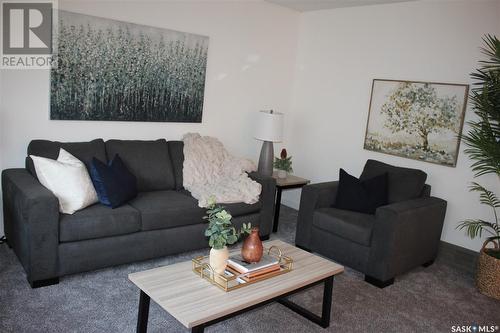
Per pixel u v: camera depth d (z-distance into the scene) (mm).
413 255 3699
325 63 5242
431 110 4324
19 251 3084
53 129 3719
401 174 4066
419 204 3711
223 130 4961
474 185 4074
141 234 3311
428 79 4355
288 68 5477
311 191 3967
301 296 3209
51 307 2701
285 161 4875
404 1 4480
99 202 3299
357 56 4926
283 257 2838
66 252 2963
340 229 3707
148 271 2438
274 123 4559
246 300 2223
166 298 2168
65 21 3578
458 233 4223
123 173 3467
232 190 3865
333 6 4977
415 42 4438
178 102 4445
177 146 4219
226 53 4773
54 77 3613
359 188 3992
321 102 5312
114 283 3088
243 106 5090
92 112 3873
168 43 4234
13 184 3082
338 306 3109
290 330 2740
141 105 4168
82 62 3729
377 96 4750
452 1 4145
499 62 3564
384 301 3250
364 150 4930
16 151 3566
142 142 3982
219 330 2664
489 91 3547
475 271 4012
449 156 4223
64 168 3074
